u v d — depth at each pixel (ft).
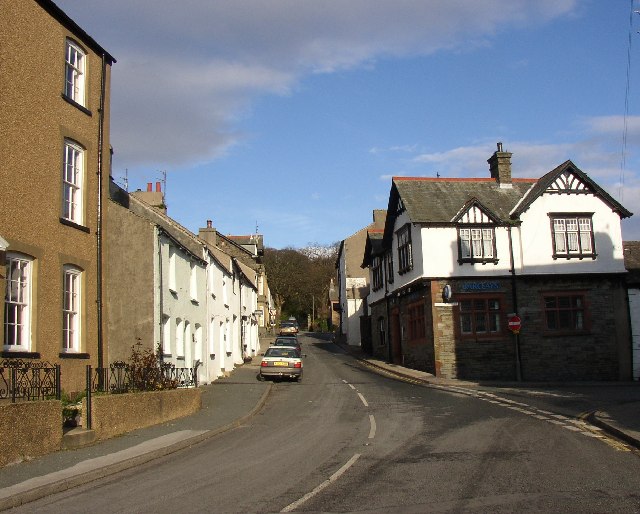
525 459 35.24
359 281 191.01
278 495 28.27
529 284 101.91
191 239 89.40
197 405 61.77
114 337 63.26
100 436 42.98
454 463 34.71
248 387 84.79
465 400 67.67
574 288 102.73
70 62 53.98
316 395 77.51
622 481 29.76
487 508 25.31
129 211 65.51
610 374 101.45
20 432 35.35
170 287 71.92
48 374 42.09
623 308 103.30
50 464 34.47
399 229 115.34
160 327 65.77
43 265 47.65
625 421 47.09
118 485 31.07
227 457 38.50
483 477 30.99
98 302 55.06
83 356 52.16
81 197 54.29
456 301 100.07
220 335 104.99
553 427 46.88
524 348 100.22
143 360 56.80
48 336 47.67
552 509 25.02
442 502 26.40
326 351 167.73
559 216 104.22
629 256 114.93
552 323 101.81
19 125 46.06
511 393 75.05
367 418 55.93
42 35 49.37
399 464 34.91
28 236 46.26
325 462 36.04
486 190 110.22
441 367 97.96
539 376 99.86
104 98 58.44
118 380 53.78
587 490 28.07
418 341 107.55
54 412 39.01
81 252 53.16
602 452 37.06
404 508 25.61
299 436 46.78
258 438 46.37
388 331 128.47
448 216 102.89
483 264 101.76
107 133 58.95
